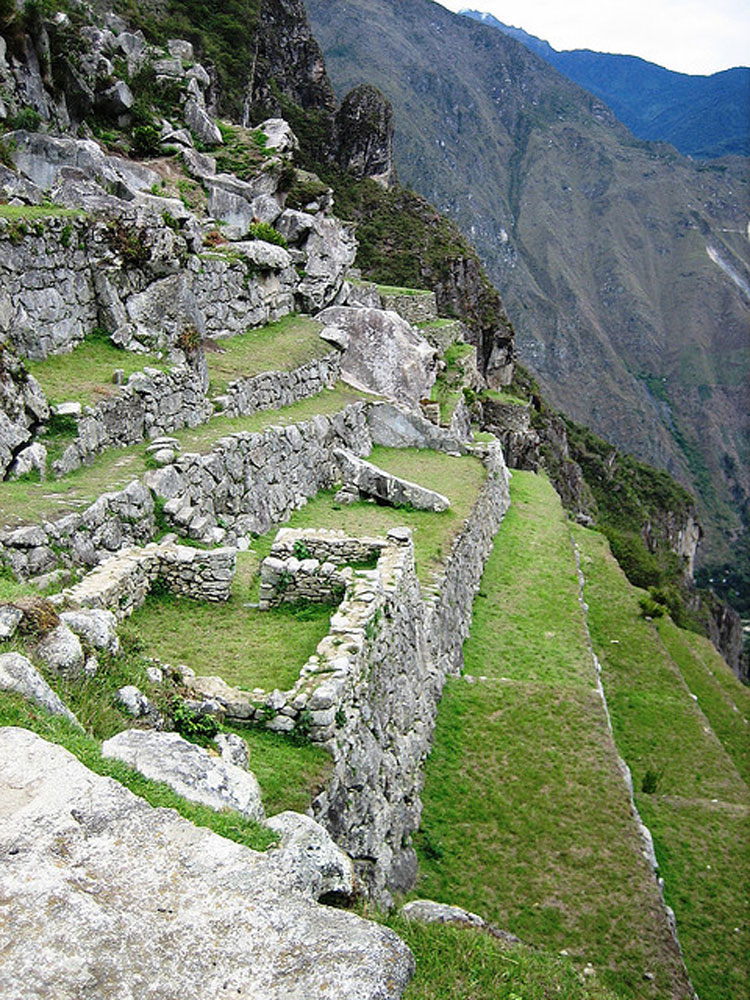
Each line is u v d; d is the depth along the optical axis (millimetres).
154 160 37812
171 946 3928
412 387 34938
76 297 18219
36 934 3902
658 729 21141
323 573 12438
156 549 12617
